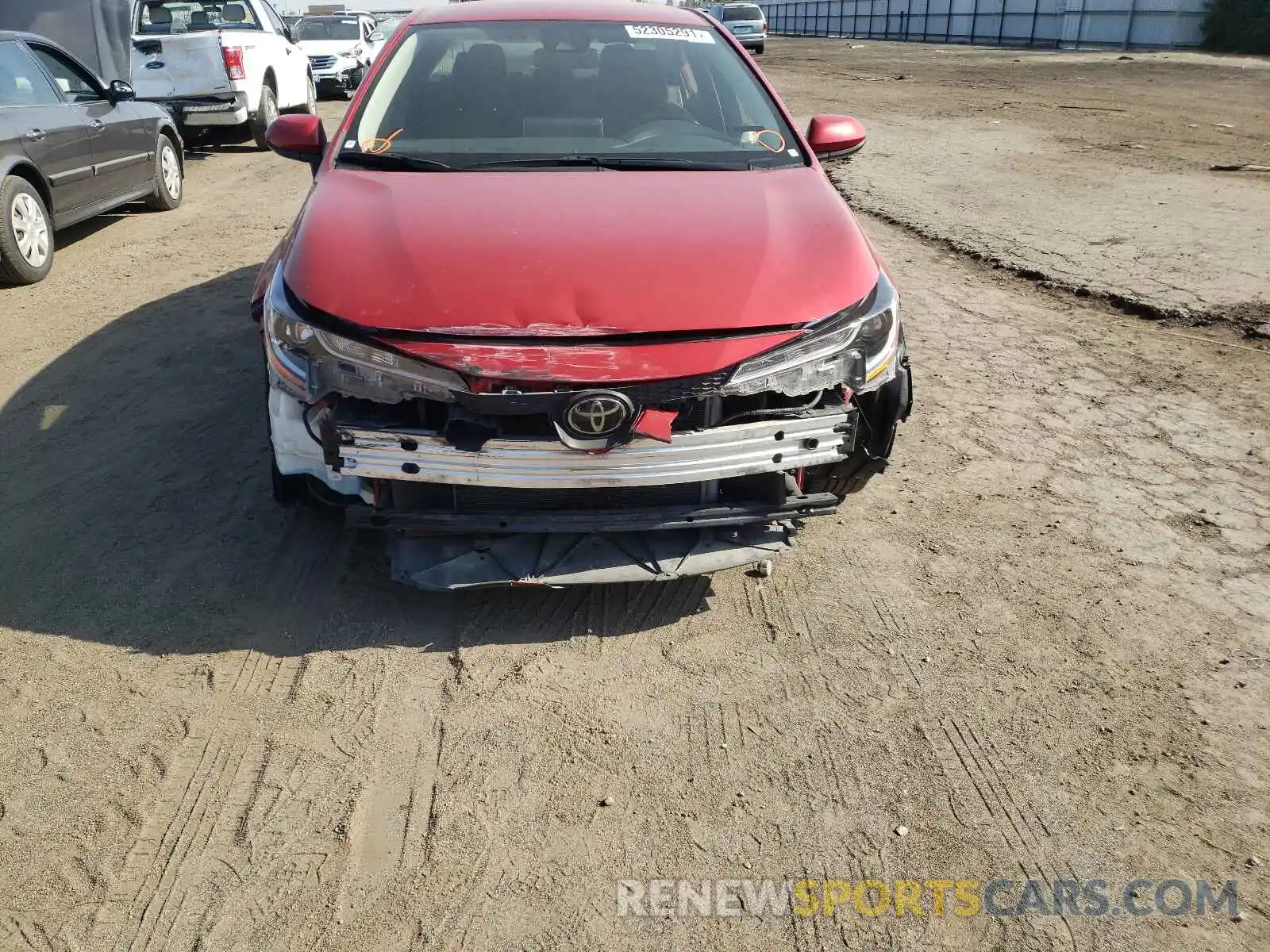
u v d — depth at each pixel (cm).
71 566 325
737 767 249
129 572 322
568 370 255
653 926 207
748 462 274
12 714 261
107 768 244
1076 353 522
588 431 255
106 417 436
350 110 381
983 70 2295
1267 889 217
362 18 2020
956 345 534
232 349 516
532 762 249
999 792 242
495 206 307
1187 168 1025
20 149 641
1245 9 2625
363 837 227
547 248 283
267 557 332
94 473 386
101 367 493
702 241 291
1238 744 257
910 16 4250
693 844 227
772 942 204
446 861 221
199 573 322
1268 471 394
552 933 205
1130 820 234
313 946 201
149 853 221
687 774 247
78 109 727
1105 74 2116
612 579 287
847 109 1532
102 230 806
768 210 315
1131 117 1432
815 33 5394
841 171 1030
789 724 264
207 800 236
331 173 346
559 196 316
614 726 262
